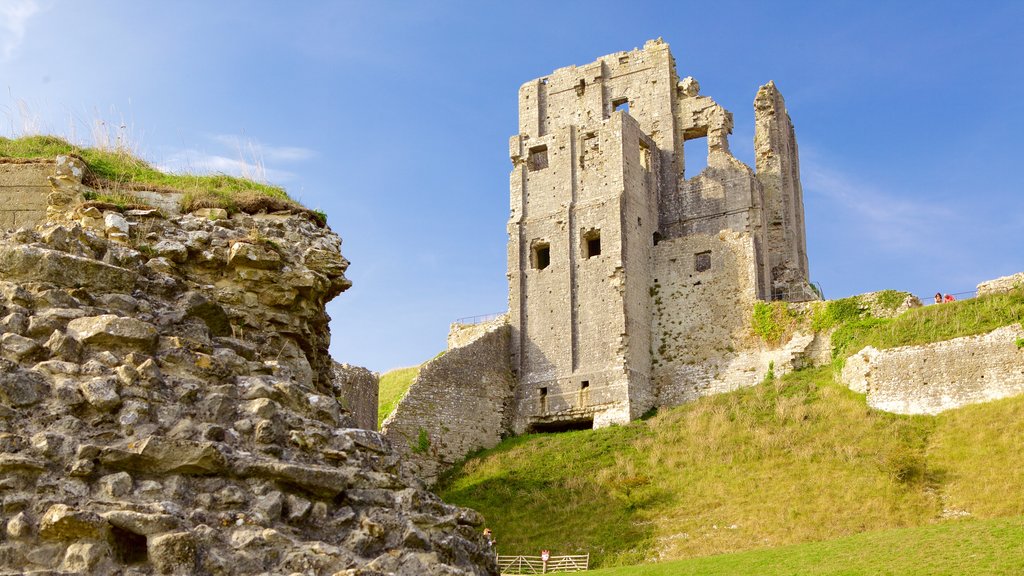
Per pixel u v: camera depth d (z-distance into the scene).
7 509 10.18
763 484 41.34
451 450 54.38
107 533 10.20
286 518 11.44
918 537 29.61
